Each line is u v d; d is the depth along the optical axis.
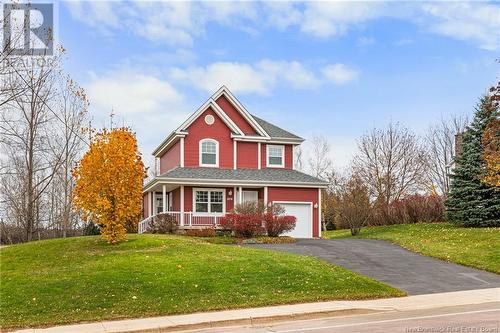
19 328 13.68
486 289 16.75
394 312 13.80
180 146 35.41
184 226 33.06
